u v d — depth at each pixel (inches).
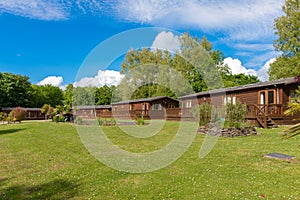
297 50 1169.4
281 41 1200.2
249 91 773.9
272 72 1262.3
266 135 460.4
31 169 236.1
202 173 213.9
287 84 647.8
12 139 472.7
